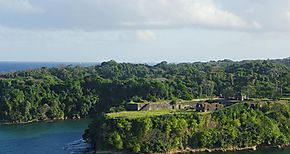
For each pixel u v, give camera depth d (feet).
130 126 613.52
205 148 634.84
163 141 615.16
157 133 615.16
